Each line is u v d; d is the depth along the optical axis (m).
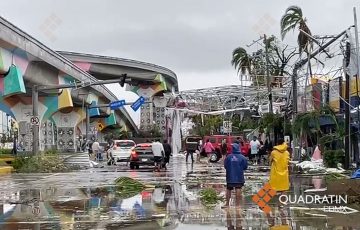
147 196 17.36
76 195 18.16
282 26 47.09
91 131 82.38
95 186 21.89
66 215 13.08
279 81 53.00
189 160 47.75
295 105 34.28
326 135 30.14
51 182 24.88
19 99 51.00
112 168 39.12
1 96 43.47
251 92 60.62
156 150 33.28
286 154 16.75
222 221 11.80
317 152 29.27
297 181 21.19
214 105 62.94
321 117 30.50
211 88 62.12
